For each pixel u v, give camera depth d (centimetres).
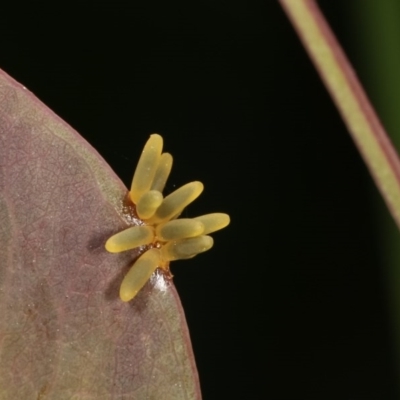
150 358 5
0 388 5
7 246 5
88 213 5
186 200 5
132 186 5
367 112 5
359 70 6
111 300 5
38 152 5
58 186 5
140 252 5
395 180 5
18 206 5
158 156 5
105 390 5
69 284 5
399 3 6
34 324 5
